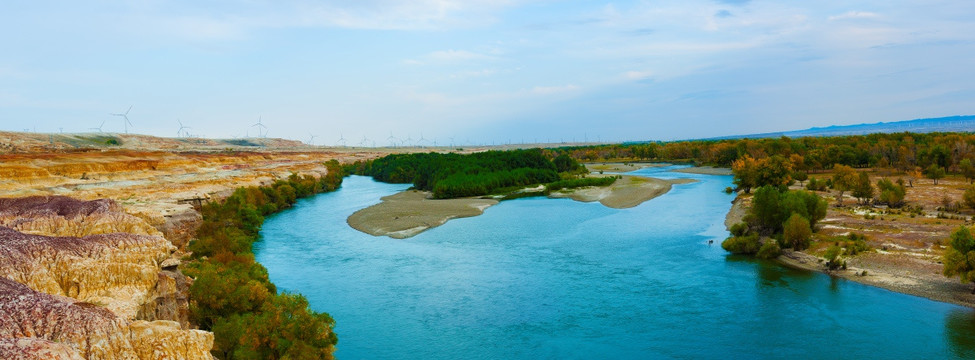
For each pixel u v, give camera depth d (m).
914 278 55.50
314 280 59.97
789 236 67.50
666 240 77.50
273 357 33.19
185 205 67.19
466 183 132.00
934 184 119.38
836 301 51.53
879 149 165.25
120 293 27.36
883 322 46.66
